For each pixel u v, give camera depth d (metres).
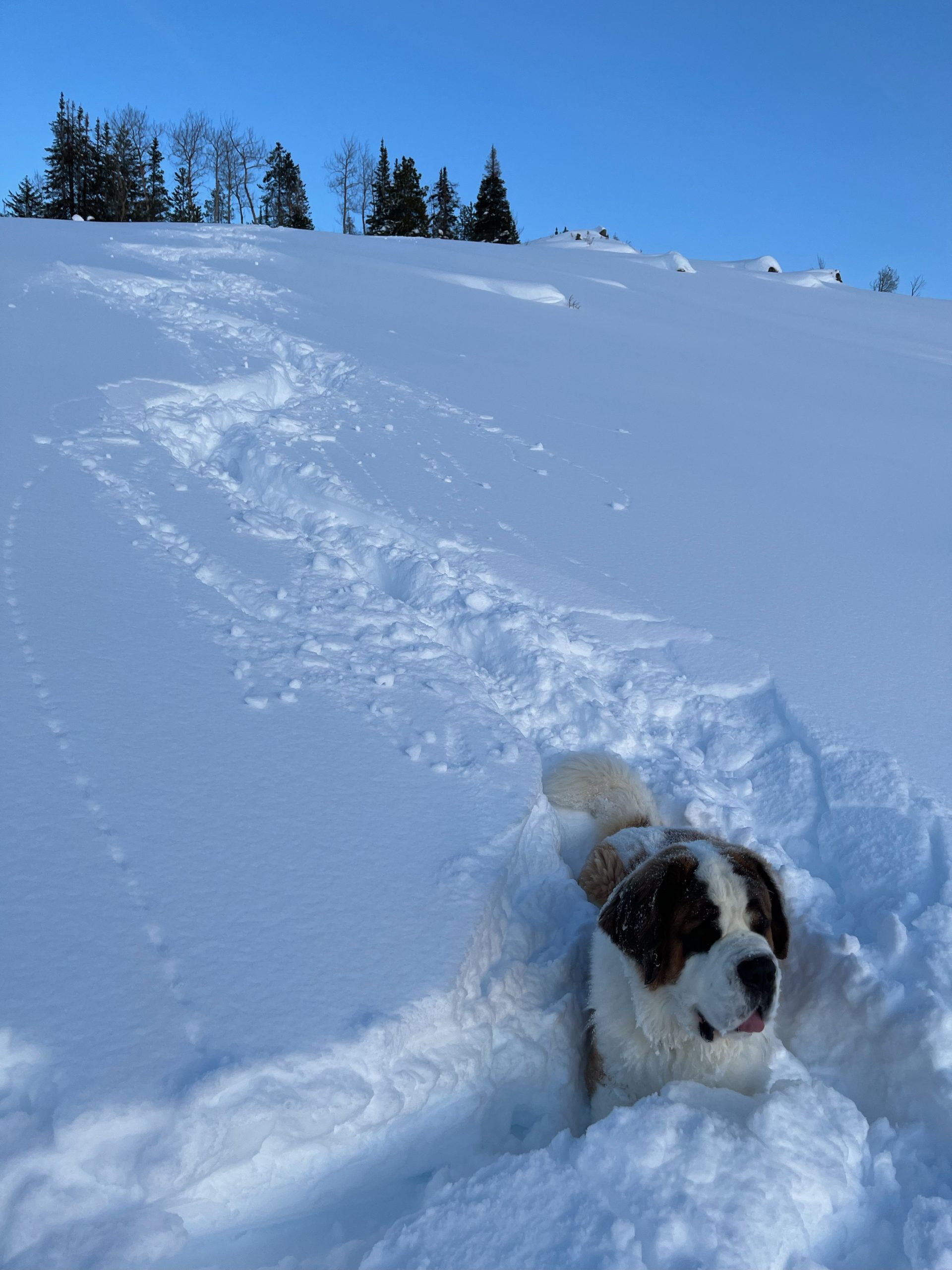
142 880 2.86
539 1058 3.24
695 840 3.58
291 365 10.65
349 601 5.16
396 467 7.48
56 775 3.21
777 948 3.38
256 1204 2.35
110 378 7.77
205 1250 2.27
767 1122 2.60
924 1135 2.85
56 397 7.02
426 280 19.02
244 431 7.72
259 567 5.27
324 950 2.76
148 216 56.72
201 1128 2.16
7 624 4.02
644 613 5.78
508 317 16.66
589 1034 3.54
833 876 3.99
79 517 5.20
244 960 2.65
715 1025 3.01
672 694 5.13
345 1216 2.51
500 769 3.98
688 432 10.42
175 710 3.76
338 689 4.27
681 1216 2.29
